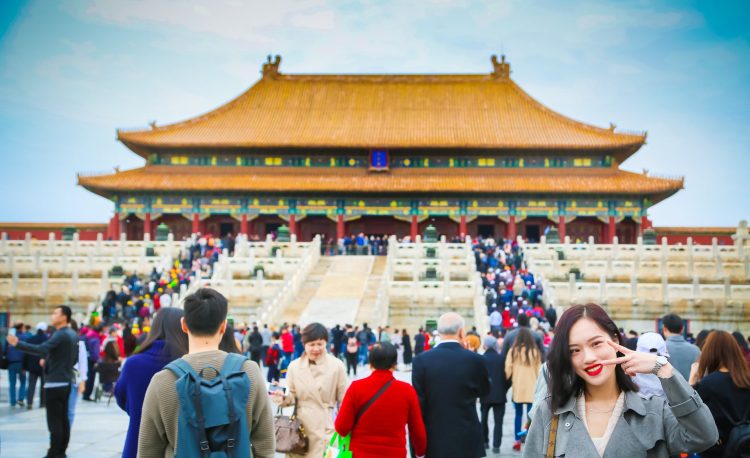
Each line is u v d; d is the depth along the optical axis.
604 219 95.50
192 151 100.88
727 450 9.98
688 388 6.69
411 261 60.16
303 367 13.10
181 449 7.38
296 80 114.25
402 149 99.62
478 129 102.38
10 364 25.70
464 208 96.56
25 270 60.62
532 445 7.12
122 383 10.08
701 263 57.53
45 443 18.97
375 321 47.34
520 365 18.66
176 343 10.16
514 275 57.09
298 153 101.00
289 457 12.94
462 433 12.83
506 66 113.62
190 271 60.00
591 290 52.50
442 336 13.53
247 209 97.19
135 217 100.81
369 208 97.31
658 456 6.86
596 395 7.08
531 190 93.44
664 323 14.91
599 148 97.06
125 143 98.62
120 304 49.78
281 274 60.75
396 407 11.62
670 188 92.75
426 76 113.94
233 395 7.58
